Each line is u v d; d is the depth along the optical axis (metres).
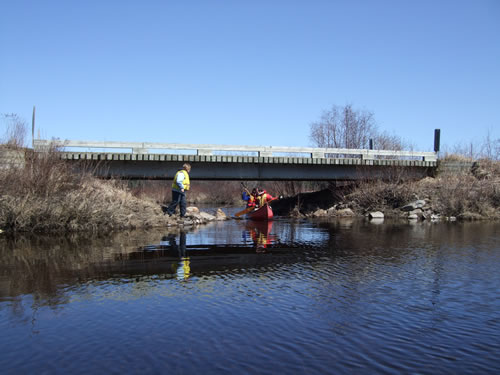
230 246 10.79
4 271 7.51
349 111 40.25
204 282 6.82
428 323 4.93
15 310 5.34
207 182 56.94
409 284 6.75
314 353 4.08
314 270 7.80
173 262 8.48
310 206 29.02
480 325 4.87
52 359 3.93
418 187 25.45
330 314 5.23
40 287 6.44
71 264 8.17
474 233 14.30
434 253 9.80
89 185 16.08
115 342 4.33
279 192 39.69
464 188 23.19
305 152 24.44
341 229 15.89
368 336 4.52
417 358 3.99
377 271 7.73
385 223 18.97
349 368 3.77
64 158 16.47
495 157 28.62
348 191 28.75
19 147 14.98
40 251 9.67
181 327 4.76
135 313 5.24
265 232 14.53
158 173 21.95
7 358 3.95
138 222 15.57
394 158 28.06
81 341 4.35
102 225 14.46
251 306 5.55
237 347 4.22
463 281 6.95
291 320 5.01
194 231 14.65
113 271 7.58
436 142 28.38
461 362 3.90
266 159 23.61
